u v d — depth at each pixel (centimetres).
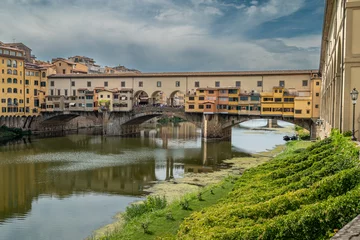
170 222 2509
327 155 2598
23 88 10362
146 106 9925
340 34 3155
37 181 4803
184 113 9344
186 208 2784
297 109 8175
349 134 2706
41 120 10981
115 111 10100
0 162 6106
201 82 9431
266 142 8956
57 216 3372
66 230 3003
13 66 10012
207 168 5691
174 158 6606
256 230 1442
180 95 19712
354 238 794
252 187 2555
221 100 9044
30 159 6394
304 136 8800
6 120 9869
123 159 6475
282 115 8419
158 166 5862
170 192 4169
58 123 11694
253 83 8925
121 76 10269
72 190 4359
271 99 8512
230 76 9119
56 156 6738
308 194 1673
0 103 9600
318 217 1305
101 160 6366
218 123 9075
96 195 4119
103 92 10162
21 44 13350
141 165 5938
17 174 5203
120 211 3491
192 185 4522
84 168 5659
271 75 8738
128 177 5066
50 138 9544
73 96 10675
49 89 11112
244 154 7062
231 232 1543
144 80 10062
